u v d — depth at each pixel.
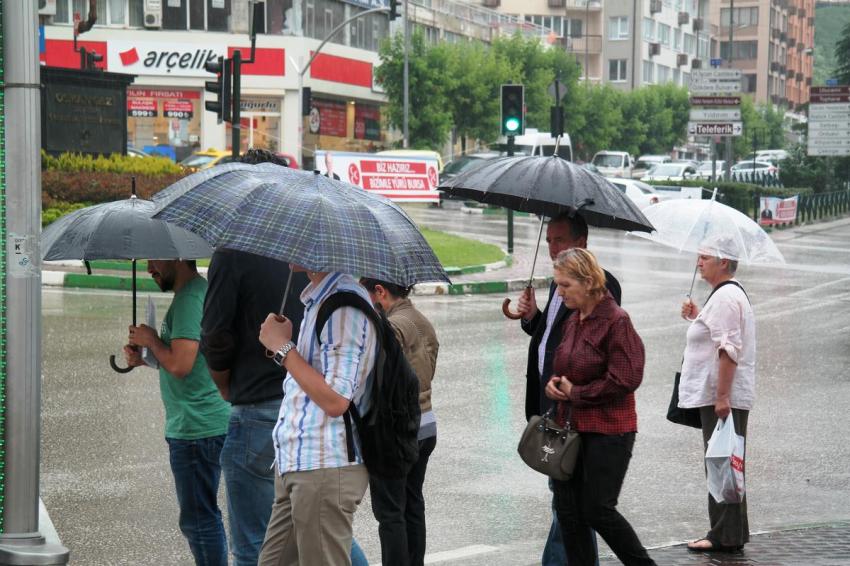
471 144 78.50
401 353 5.37
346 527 5.30
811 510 9.41
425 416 6.99
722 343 7.70
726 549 7.85
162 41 59.31
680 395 8.02
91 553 7.80
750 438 11.98
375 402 5.28
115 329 17.97
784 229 48.56
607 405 6.34
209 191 5.12
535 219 46.97
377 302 6.84
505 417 12.54
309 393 5.12
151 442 10.91
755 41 165.12
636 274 30.17
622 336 6.29
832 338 19.67
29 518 6.38
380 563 7.77
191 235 6.56
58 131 30.42
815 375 15.91
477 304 23.41
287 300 5.95
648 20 124.31
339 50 65.69
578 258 6.32
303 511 5.25
